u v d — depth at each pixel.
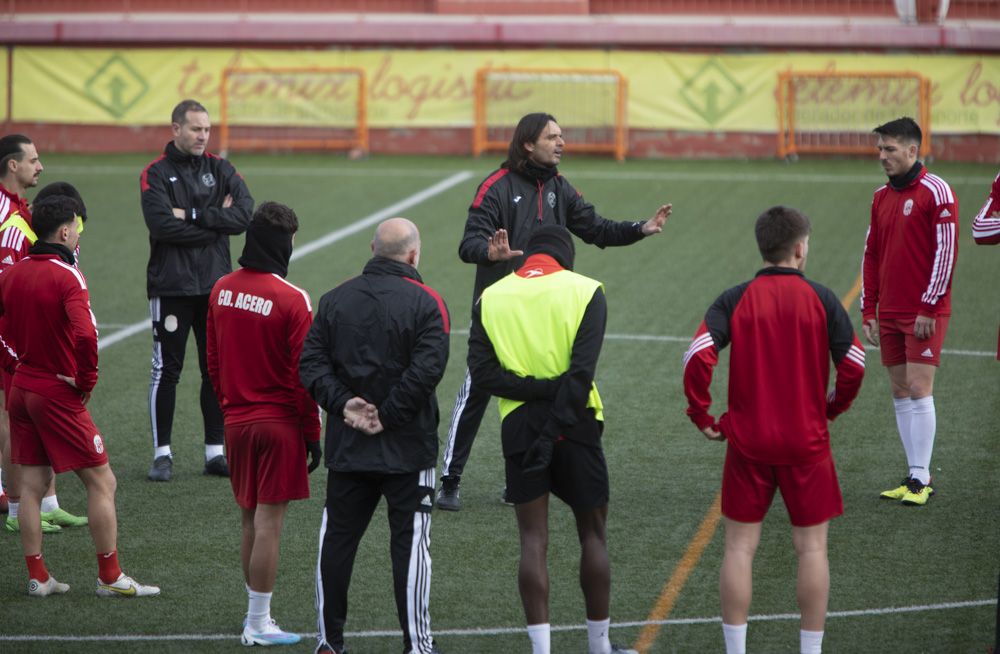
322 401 17.89
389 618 19.92
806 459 16.98
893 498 24.83
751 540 17.41
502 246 21.16
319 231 54.00
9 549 23.05
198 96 73.94
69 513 24.95
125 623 19.64
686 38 71.38
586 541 17.95
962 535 22.88
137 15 78.62
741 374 17.11
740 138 72.31
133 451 28.59
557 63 72.75
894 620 19.30
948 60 69.19
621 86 72.19
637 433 29.48
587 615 17.97
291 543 23.23
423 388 17.67
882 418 30.38
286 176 66.56
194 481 26.69
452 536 23.41
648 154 73.25
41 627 19.45
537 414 17.78
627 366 35.16
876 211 25.08
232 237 54.06
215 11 79.31
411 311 18.05
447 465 24.72
